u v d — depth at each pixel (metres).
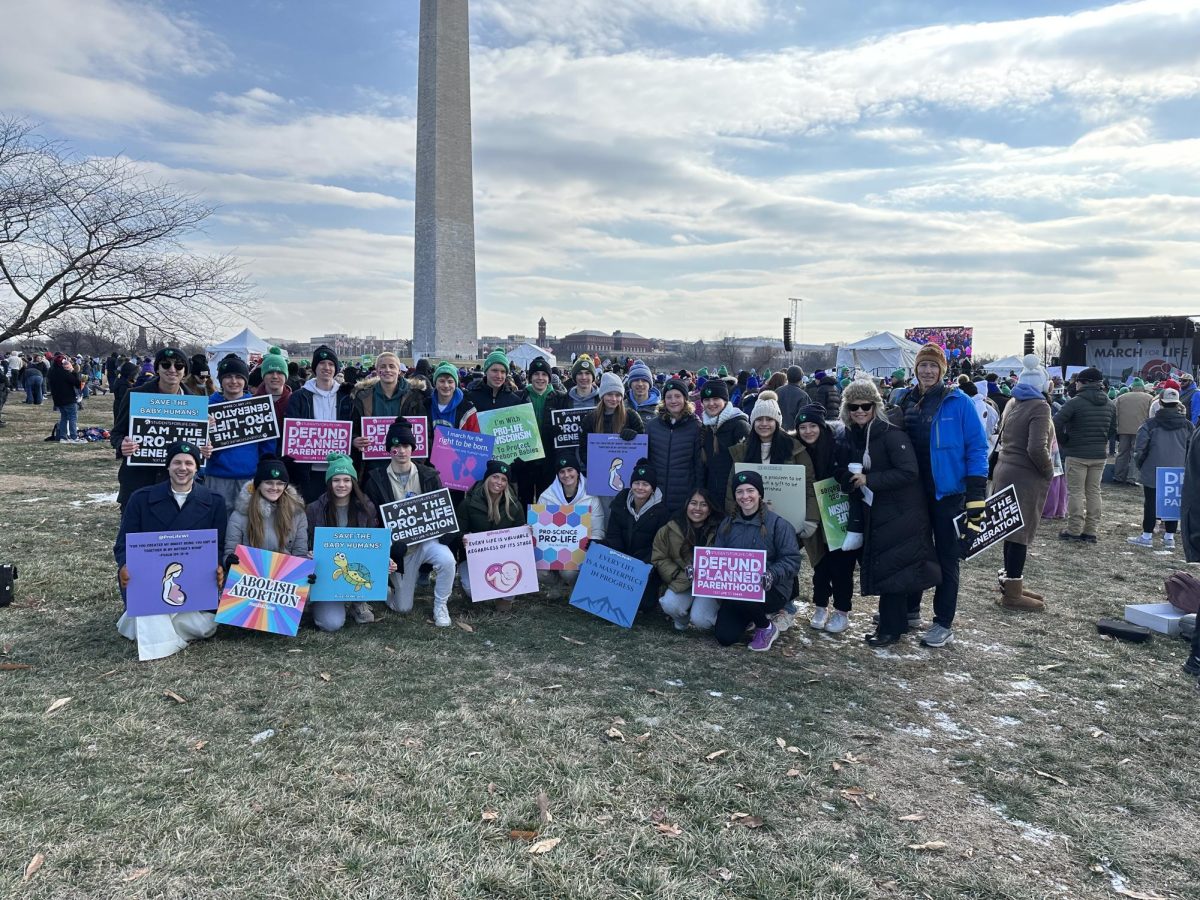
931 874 2.92
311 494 6.26
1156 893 2.85
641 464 5.79
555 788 3.43
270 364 6.59
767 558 5.33
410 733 3.89
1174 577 5.88
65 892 2.65
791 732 4.04
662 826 3.15
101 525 8.43
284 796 3.28
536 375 7.20
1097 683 4.78
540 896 2.72
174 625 4.91
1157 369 32.84
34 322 15.98
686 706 4.32
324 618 5.37
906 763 3.77
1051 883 2.89
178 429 5.47
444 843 2.99
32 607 5.65
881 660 5.15
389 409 6.44
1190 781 3.64
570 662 4.96
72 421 16.48
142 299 16.39
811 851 3.03
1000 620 6.02
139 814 3.11
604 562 5.82
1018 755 3.87
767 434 5.54
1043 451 6.03
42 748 3.61
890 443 5.05
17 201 14.80
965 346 37.47
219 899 2.65
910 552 5.10
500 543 5.91
